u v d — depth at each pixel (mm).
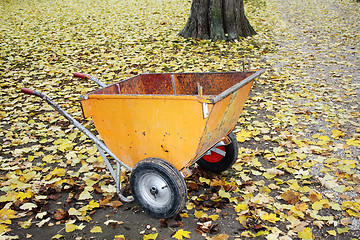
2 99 5941
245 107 5484
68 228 2744
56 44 9516
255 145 4270
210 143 2883
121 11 14773
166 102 2490
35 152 4145
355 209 2889
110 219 2938
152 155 2863
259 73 3057
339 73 6941
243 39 9633
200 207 3039
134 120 2775
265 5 16422
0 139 4570
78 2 17391
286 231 2729
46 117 5191
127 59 7957
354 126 4652
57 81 6801
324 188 3314
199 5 9359
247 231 2697
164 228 2799
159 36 10102
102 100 2893
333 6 16594
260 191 3262
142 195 2867
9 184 3414
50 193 3320
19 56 8492
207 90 3574
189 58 7938
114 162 3896
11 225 2854
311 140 4305
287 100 5691
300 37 10258
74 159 3947
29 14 14219
